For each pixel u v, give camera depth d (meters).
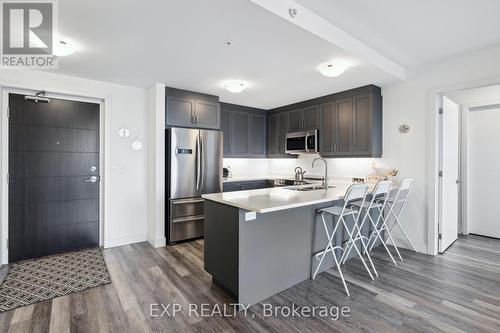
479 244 3.67
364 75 3.14
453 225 3.67
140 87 3.71
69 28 2.05
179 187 3.64
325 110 4.11
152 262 2.99
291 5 1.95
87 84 3.33
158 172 3.54
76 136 3.40
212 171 3.95
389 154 3.59
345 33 2.42
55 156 3.28
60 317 1.96
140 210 3.76
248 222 2.11
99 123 3.55
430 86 3.21
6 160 2.98
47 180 3.23
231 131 4.75
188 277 2.61
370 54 2.73
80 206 3.45
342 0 1.96
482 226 4.08
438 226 3.29
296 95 4.11
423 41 2.63
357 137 3.67
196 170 3.79
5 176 2.98
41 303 2.15
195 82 3.45
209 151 3.91
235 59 2.66
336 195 2.60
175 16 1.88
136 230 3.73
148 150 3.78
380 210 3.20
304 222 2.56
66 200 3.36
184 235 3.69
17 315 1.98
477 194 4.12
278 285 2.33
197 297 2.24
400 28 2.37
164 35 2.16
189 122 3.87
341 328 1.83
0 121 2.92
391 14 2.14
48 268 2.83
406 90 3.41
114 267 2.86
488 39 2.59
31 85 3.00
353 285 2.46
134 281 2.53
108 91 3.48
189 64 2.81
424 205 3.29
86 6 1.76
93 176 3.52
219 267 2.31
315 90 3.81
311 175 4.88
